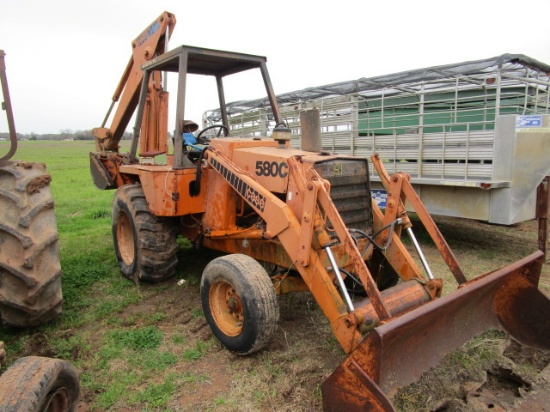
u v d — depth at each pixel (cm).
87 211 934
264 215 328
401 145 623
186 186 411
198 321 382
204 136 500
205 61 452
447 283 469
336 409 232
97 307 405
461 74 583
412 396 266
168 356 321
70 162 2825
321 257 309
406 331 237
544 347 309
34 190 333
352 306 272
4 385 183
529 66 556
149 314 396
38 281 323
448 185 557
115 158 561
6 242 318
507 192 513
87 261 537
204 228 428
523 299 319
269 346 336
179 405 269
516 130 500
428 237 671
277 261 361
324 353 324
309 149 377
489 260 551
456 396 268
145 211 444
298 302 418
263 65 462
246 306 300
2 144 3250
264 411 262
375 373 219
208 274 335
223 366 311
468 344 321
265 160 345
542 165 529
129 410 265
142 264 438
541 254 318
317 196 289
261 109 892
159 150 536
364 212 352
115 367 310
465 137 547
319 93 814
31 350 329
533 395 268
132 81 550
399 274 343
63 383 209
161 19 485
